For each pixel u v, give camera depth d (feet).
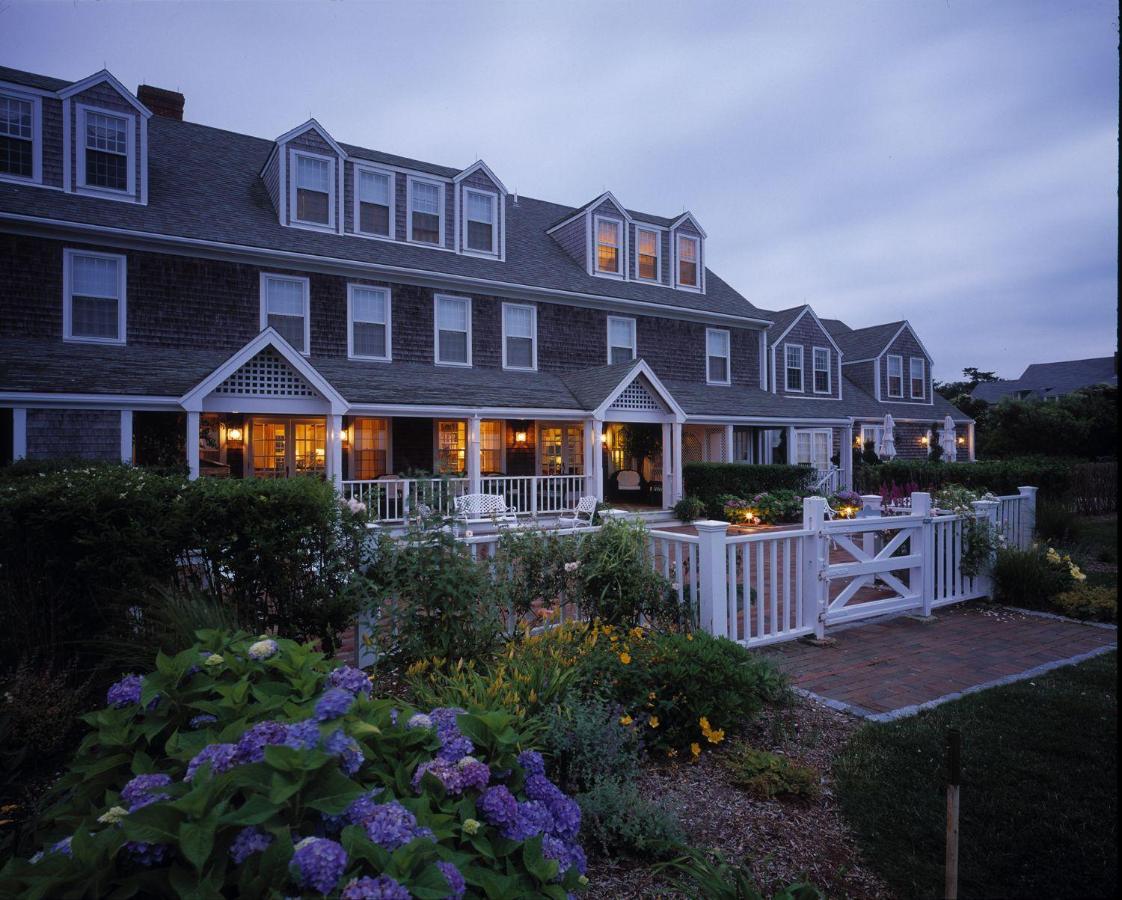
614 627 15.58
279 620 13.96
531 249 59.62
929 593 21.71
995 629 20.26
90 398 33.04
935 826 9.65
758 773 10.79
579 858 6.92
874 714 13.69
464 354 51.72
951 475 54.49
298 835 5.37
